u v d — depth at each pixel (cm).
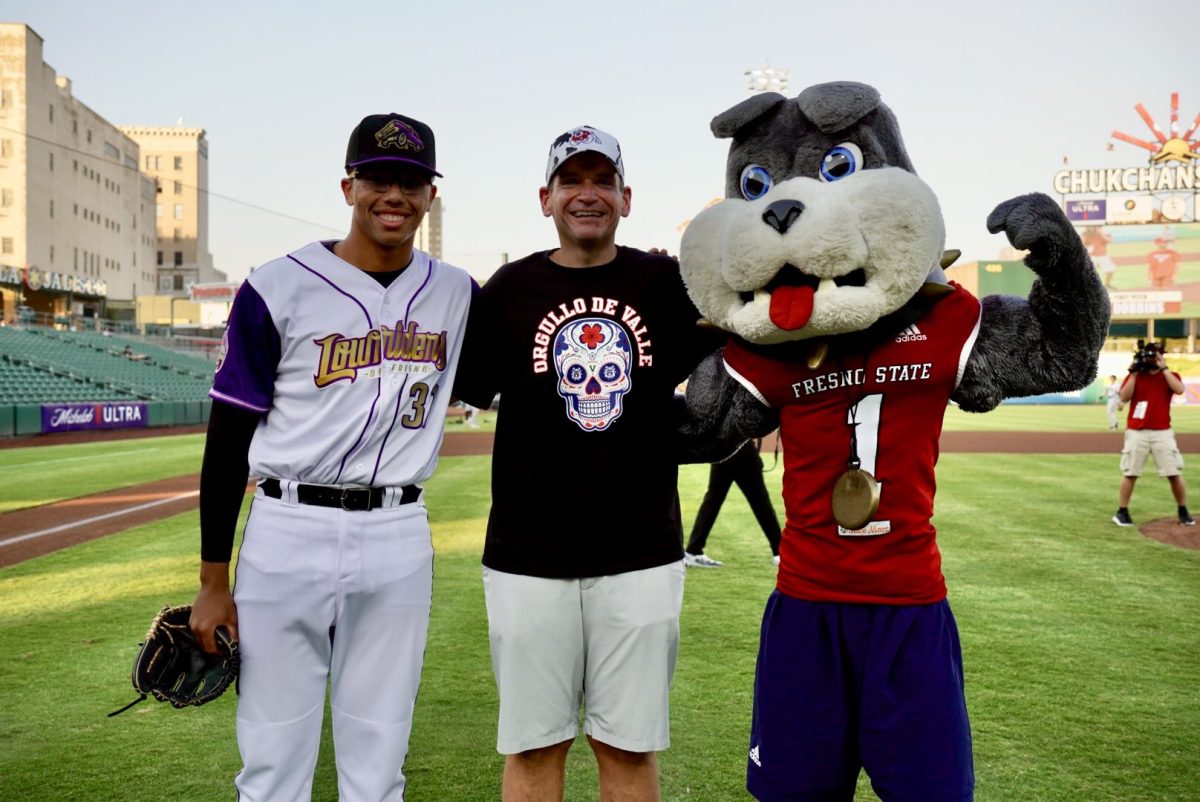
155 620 235
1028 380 218
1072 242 200
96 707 370
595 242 254
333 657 239
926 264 204
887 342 214
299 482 232
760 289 215
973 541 730
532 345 251
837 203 204
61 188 5812
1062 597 541
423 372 242
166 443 2045
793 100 243
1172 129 5062
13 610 526
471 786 298
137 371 3481
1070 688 383
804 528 221
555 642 248
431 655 436
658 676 251
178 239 8944
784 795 218
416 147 234
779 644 221
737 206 226
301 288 234
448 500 1003
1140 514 880
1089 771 304
